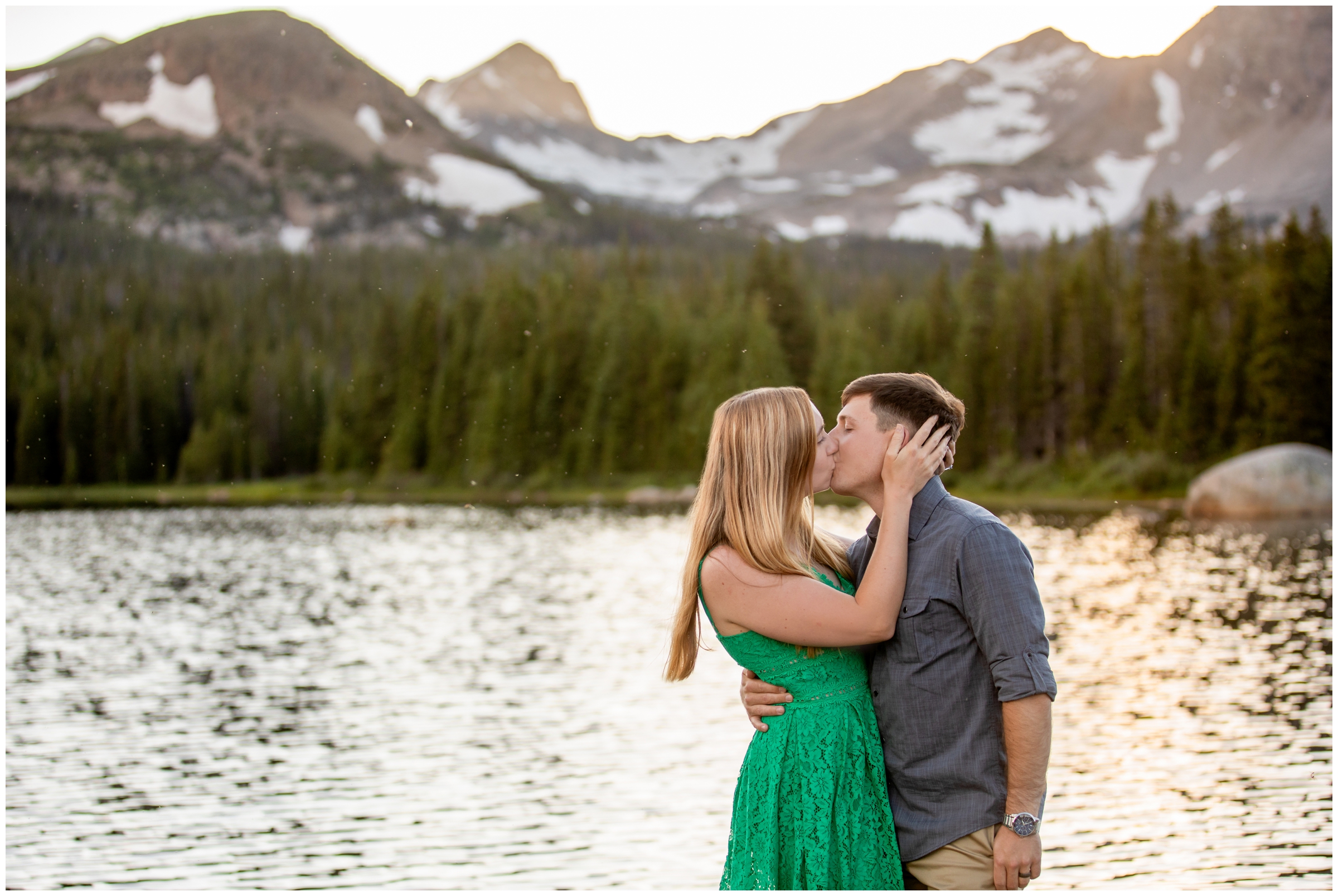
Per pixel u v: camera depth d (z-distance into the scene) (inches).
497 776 345.1
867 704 109.2
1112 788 318.7
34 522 1904.5
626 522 1674.5
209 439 3056.1
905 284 3164.4
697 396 2464.3
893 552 104.3
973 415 2246.6
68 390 3051.2
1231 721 390.9
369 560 1144.8
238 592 876.6
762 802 108.0
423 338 2955.2
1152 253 2311.8
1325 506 1413.6
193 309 3905.0
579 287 2977.4
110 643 627.8
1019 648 100.0
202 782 347.6
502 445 2664.9
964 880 103.9
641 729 399.9
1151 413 2149.4
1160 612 647.8
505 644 597.3
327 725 419.5
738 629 109.7
